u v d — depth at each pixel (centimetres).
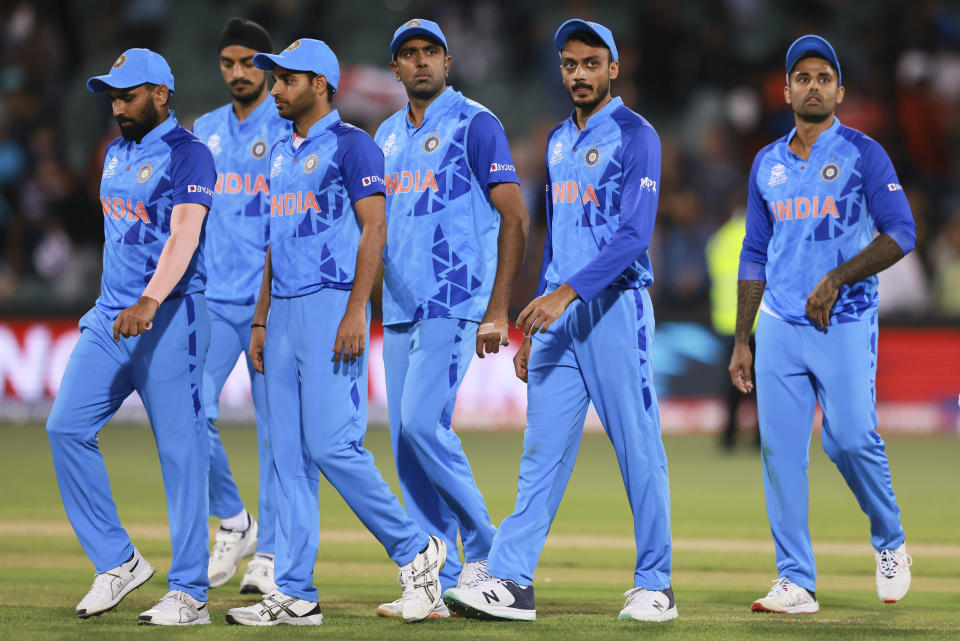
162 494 3200
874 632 1703
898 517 1961
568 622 1758
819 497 3397
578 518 2950
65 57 6469
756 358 1941
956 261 5150
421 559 1752
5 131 5959
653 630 1692
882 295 5006
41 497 3141
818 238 1886
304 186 1739
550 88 6369
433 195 1841
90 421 1748
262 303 1891
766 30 6600
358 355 1714
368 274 1708
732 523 2888
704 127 6047
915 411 4891
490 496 3225
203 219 1725
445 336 1827
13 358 4997
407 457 1898
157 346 1727
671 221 5450
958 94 6134
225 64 2219
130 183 1738
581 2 6562
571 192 1800
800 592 1878
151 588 2023
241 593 2053
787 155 1922
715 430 4950
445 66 1878
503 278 1808
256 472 3647
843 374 1873
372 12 6525
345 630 1677
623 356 1762
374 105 5684
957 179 5978
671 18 6266
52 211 5609
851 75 6241
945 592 2092
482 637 1623
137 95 1727
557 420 1795
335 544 2547
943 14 6438
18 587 2019
